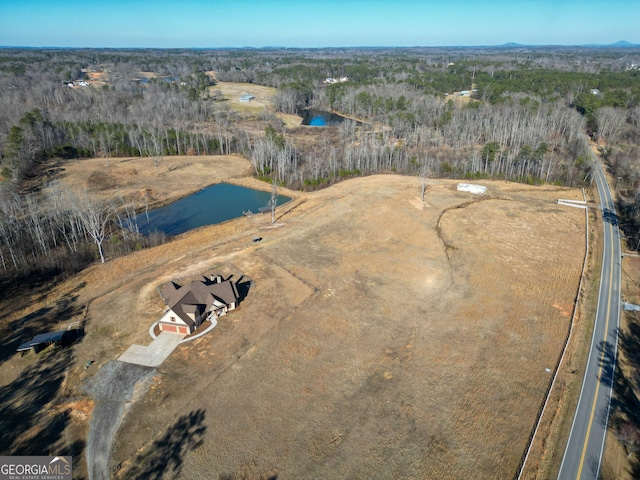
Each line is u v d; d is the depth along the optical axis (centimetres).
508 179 11000
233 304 5438
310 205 9288
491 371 4422
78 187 9925
